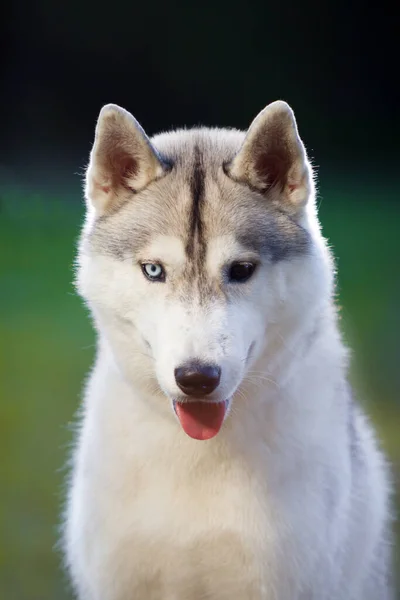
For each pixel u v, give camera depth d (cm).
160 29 2600
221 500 601
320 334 623
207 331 543
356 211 2362
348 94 2638
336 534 614
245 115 2622
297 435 599
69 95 2580
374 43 2627
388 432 1098
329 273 609
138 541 609
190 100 2617
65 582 859
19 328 1576
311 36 2627
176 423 596
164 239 569
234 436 594
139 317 575
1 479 1054
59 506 914
